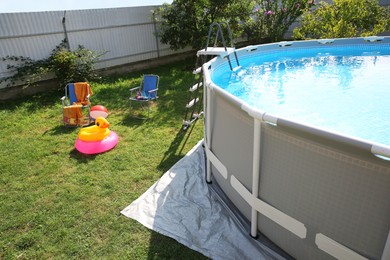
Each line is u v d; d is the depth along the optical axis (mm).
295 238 1882
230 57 5348
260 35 10586
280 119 1610
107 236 2379
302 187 1700
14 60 6570
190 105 4410
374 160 1305
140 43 8750
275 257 2049
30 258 2213
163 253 2180
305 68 5512
